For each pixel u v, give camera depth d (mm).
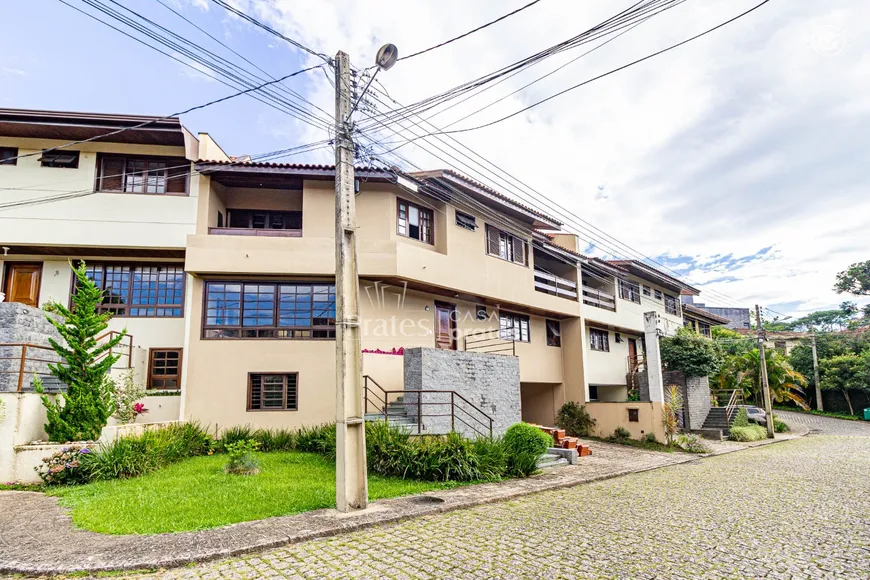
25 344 10523
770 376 30906
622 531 7469
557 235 25500
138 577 5629
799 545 6938
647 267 27422
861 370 34281
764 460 16219
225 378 14250
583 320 23078
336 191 9133
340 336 8648
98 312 15344
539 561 6125
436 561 6113
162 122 14211
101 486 9445
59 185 14727
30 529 7117
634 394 26453
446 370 14031
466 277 17234
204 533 6914
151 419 14078
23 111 13734
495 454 11680
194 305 14453
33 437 10625
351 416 8453
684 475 13023
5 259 15492
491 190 17672
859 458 16469
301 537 6859
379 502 8852
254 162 14836
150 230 14766
